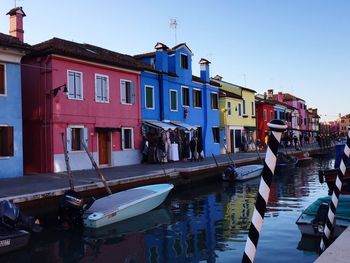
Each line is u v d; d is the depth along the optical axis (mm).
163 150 24734
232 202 15961
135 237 10680
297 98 68375
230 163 24531
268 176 3268
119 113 23422
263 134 47406
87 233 11148
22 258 9070
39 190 12836
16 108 17875
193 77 31953
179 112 29391
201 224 11992
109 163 22453
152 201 13945
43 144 19672
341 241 4812
